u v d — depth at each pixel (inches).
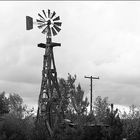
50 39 2087.8
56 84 2048.5
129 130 1988.2
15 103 2303.2
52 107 1957.4
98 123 1780.3
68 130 1620.3
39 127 1695.4
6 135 1556.3
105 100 2236.7
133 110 2316.7
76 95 2094.0
